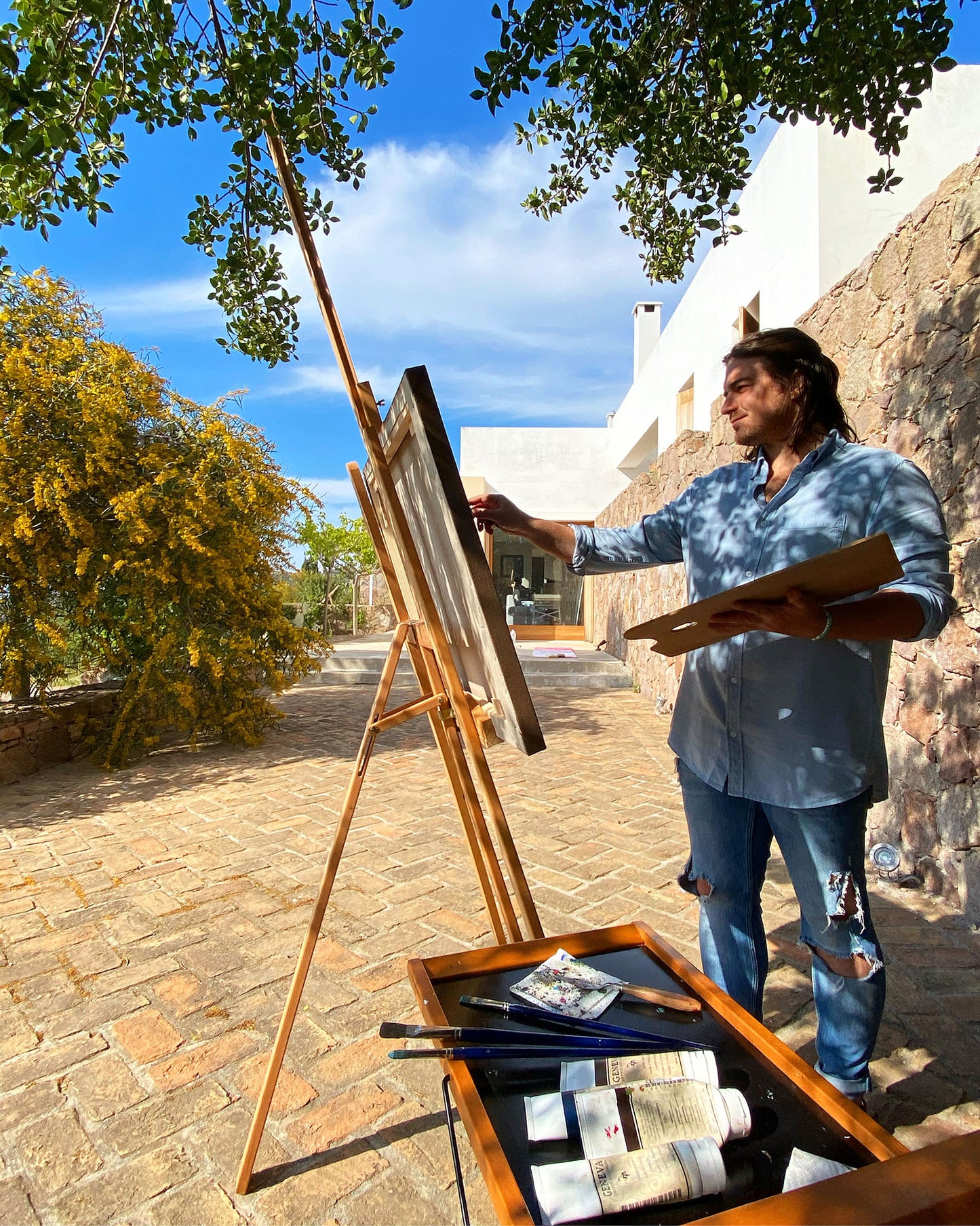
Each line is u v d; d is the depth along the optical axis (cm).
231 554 646
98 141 248
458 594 157
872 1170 81
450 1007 144
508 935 200
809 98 270
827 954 180
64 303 632
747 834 196
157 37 237
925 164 591
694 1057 121
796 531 179
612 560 222
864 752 174
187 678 651
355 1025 252
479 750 171
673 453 829
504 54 246
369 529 210
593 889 365
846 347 432
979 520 315
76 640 649
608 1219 95
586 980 149
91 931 319
